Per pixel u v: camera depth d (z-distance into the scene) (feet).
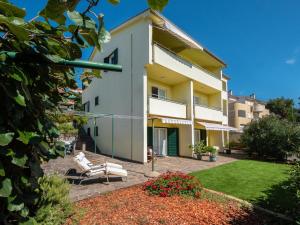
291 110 175.01
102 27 4.73
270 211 21.85
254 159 65.82
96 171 29.37
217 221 19.26
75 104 11.62
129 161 51.03
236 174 38.75
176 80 65.16
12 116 4.89
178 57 58.80
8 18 4.19
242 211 21.90
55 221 14.17
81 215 18.39
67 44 5.60
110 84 63.93
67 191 17.94
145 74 51.52
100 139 67.41
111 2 4.54
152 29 52.08
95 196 24.34
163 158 59.36
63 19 4.54
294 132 60.13
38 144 5.93
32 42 5.30
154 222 18.26
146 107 51.21
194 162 53.72
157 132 62.95
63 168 37.63
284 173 40.06
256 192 28.02
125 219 18.54
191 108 63.93
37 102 6.43
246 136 70.90
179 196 24.94
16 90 4.75
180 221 18.76
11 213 5.65
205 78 71.51
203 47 72.28
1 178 4.76
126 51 57.16
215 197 25.53
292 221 19.71
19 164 4.91
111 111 62.28
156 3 4.18
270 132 64.13
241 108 131.95
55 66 6.43
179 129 67.21
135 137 52.06
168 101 57.72
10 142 4.95
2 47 5.18
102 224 17.46
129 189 27.50
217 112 79.30
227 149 81.92
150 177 33.71
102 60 68.44
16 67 4.81
